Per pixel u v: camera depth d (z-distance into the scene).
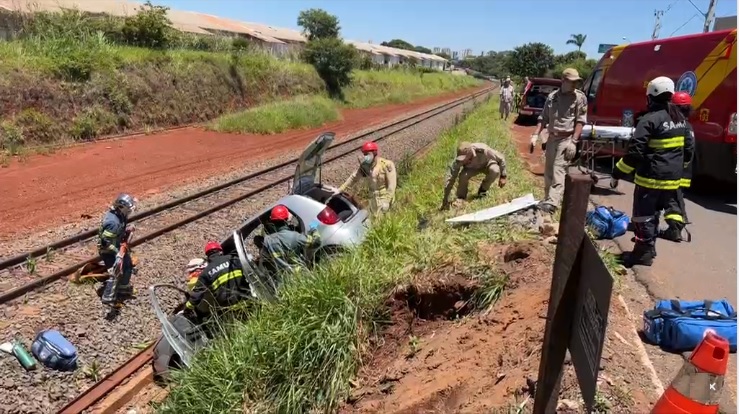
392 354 4.89
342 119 29.92
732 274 5.88
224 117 23.53
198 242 9.11
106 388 5.32
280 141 21.14
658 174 5.73
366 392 4.52
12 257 7.63
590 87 14.18
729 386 3.91
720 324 4.20
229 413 4.42
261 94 29.75
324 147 7.85
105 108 19.02
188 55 25.45
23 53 17.52
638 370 3.77
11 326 6.01
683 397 2.40
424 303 5.09
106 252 6.78
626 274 5.84
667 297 5.27
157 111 21.50
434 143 20.42
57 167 14.10
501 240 5.88
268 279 5.88
